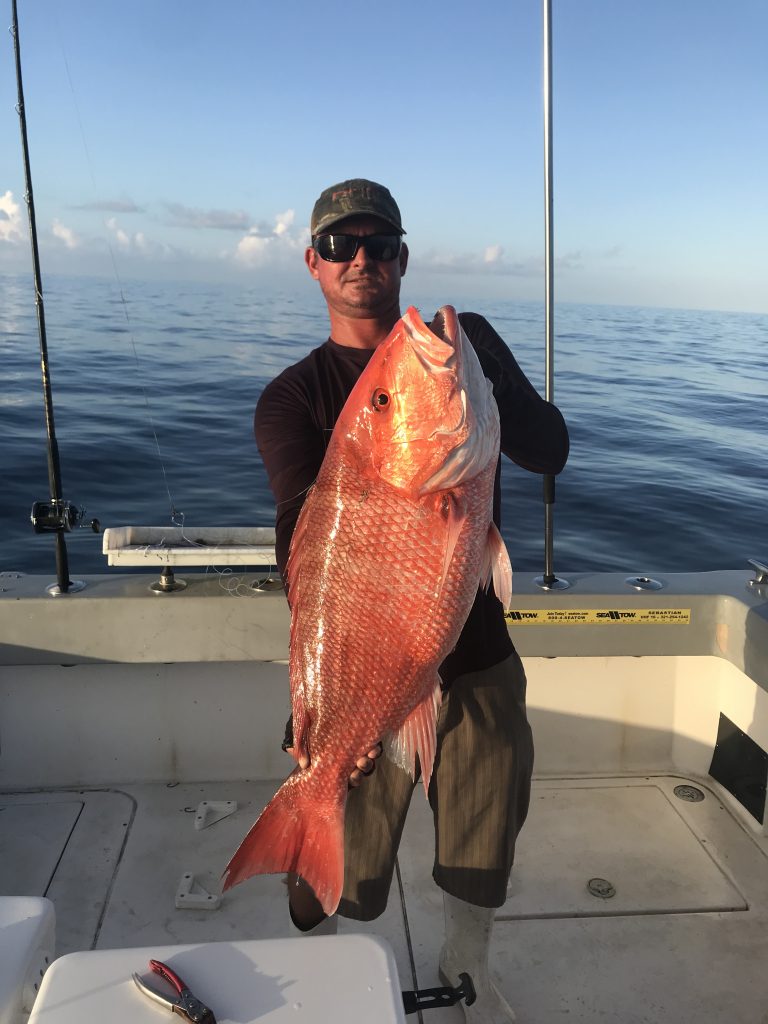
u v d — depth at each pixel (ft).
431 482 5.19
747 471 32.12
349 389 6.64
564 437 6.73
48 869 8.77
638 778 10.43
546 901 8.42
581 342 98.27
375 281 6.53
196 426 35.78
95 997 3.81
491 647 6.41
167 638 9.49
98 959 4.01
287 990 3.87
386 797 6.40
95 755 10.14
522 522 25.39
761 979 7.51
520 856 9.07
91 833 9.32
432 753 5.58
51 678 9.92
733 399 52.26
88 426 34.94
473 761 6.33
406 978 7.52
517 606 9.63
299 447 6.43
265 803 9.89
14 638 9.41
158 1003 3.74
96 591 9.60
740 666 9.23
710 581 10.19
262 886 8.64
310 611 5.51
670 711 10.48
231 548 9.48
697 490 29.12
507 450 6.62
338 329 6.81
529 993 7.34
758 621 8.89
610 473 31.12
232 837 9.30
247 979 3.92
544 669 10.28
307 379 6.70
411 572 5.31
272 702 10.13
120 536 9.56
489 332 6.73
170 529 9.87
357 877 6.47
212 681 10.04
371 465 5.29
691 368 73.00
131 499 25.98
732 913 8.30
